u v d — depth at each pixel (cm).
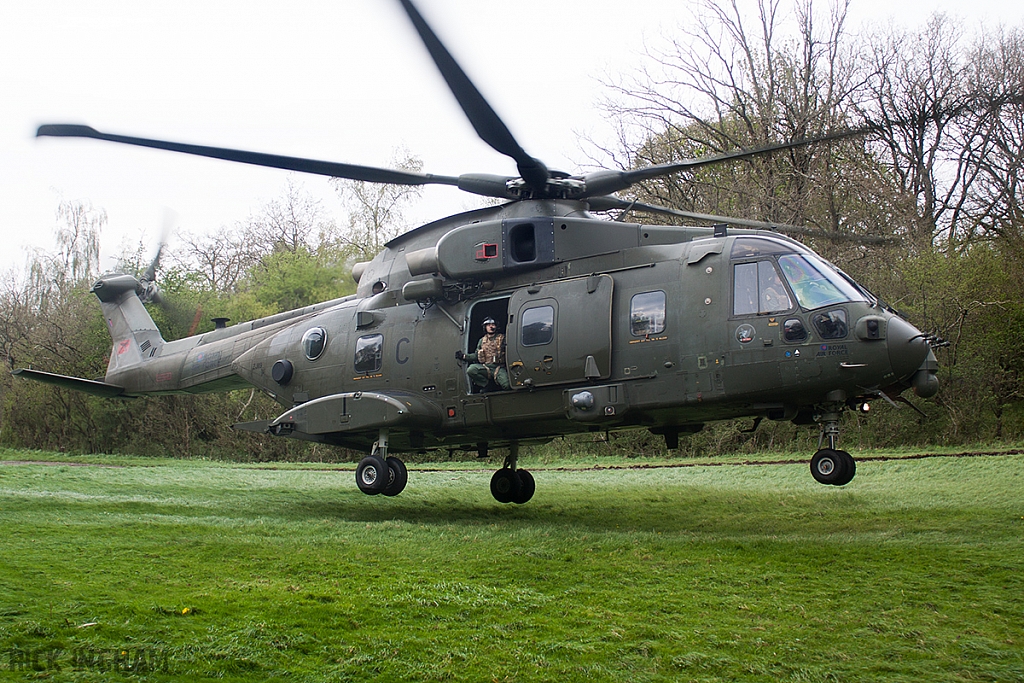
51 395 3200
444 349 1304
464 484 1838
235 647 608
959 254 2434
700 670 593
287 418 1407
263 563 876
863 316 1039
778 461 2045
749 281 1092
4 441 3288
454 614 705
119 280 1912
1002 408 2269
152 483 1653
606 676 580
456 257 1266
